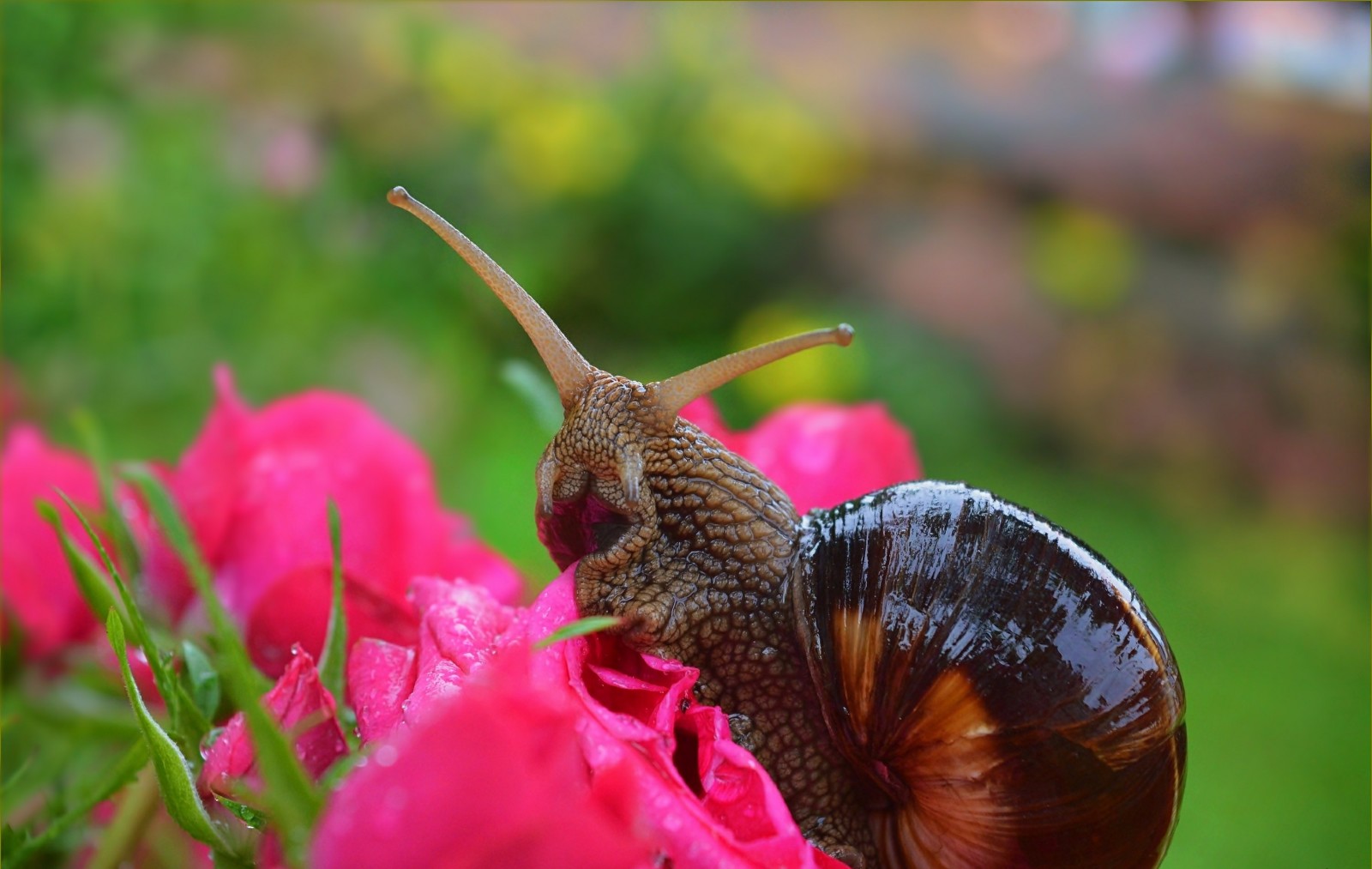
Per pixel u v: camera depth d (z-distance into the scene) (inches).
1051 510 39.8
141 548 10.1
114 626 8.1
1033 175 49.1
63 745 10.2
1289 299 46.6
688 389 9.7
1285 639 34.3
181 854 9.4
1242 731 29.9
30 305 19.4
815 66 50.5
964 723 9.0
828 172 45.6
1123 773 8.9
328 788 7.9
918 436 41.5
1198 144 49.1
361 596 9.6
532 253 36.3
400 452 10.4
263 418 10.3
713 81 42.7
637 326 41.5
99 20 21.0
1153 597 35.5
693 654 9.5
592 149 39.2
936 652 9.1
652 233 40.8
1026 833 9.0
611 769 8.0
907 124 49.3
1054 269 46.9
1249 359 45.6
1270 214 48.2
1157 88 51.8
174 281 21.8
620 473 9.6
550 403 10.0
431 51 35.4
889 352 42.5
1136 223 49.0
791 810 9.4
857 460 10.6
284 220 24.9
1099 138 49.7
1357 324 46.0
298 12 30.9
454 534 10.8
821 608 9.4
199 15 25.8
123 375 20.5
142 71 22.6
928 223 47.5
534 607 9.2
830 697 9.3
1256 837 26.5
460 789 7.4
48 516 9.1
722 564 9.5
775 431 10.7
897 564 9.2
